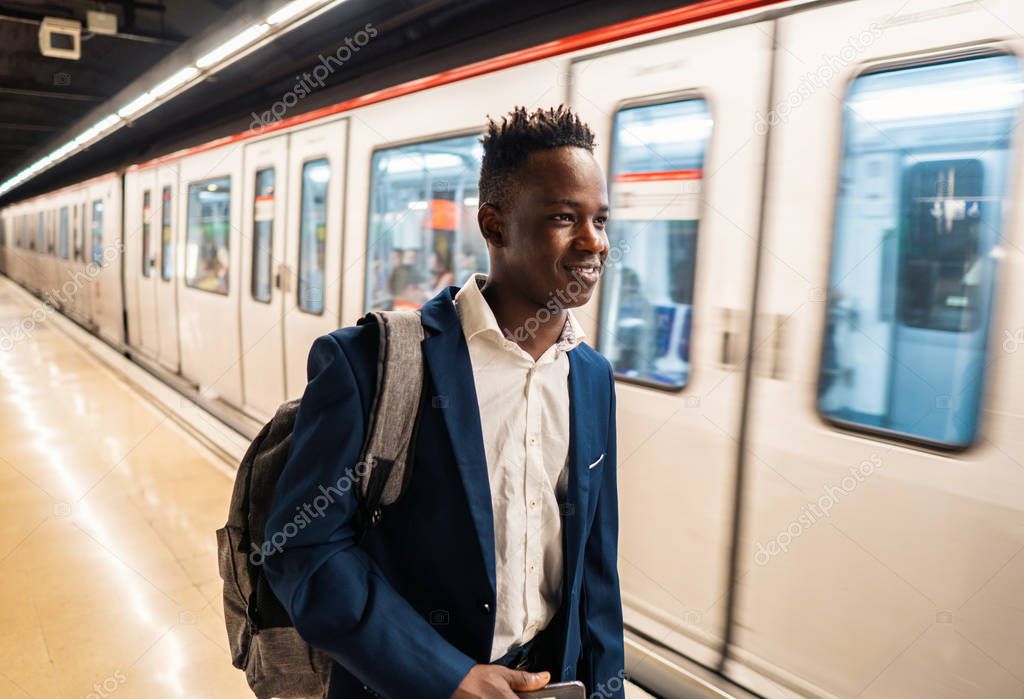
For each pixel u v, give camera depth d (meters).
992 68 1.93
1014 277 1.90
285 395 5.47
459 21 3.78
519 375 1.04
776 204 2.37
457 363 1.00
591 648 1.19
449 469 0.99
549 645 1.11
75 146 11.06
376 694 1.05
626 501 2.89
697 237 2.59
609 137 2.87
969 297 1.98
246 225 6.00
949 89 2.00
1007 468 1.92
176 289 7.80
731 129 2.46
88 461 5.50
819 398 2.29
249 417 6.08
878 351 2.17
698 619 2.64
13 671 2.92
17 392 7.79
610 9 2.88
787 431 2.36
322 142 4.85
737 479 2.50
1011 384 1.91
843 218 2.22
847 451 2.22
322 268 4.89
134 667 2.97
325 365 0.98
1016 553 1.90
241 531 1.15
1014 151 1.89
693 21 2.57
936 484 2.04
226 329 6.45
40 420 6.63
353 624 0.92
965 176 1.98
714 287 2.54
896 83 2.10
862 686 2.21
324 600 0.91
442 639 0.95
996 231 1.93
